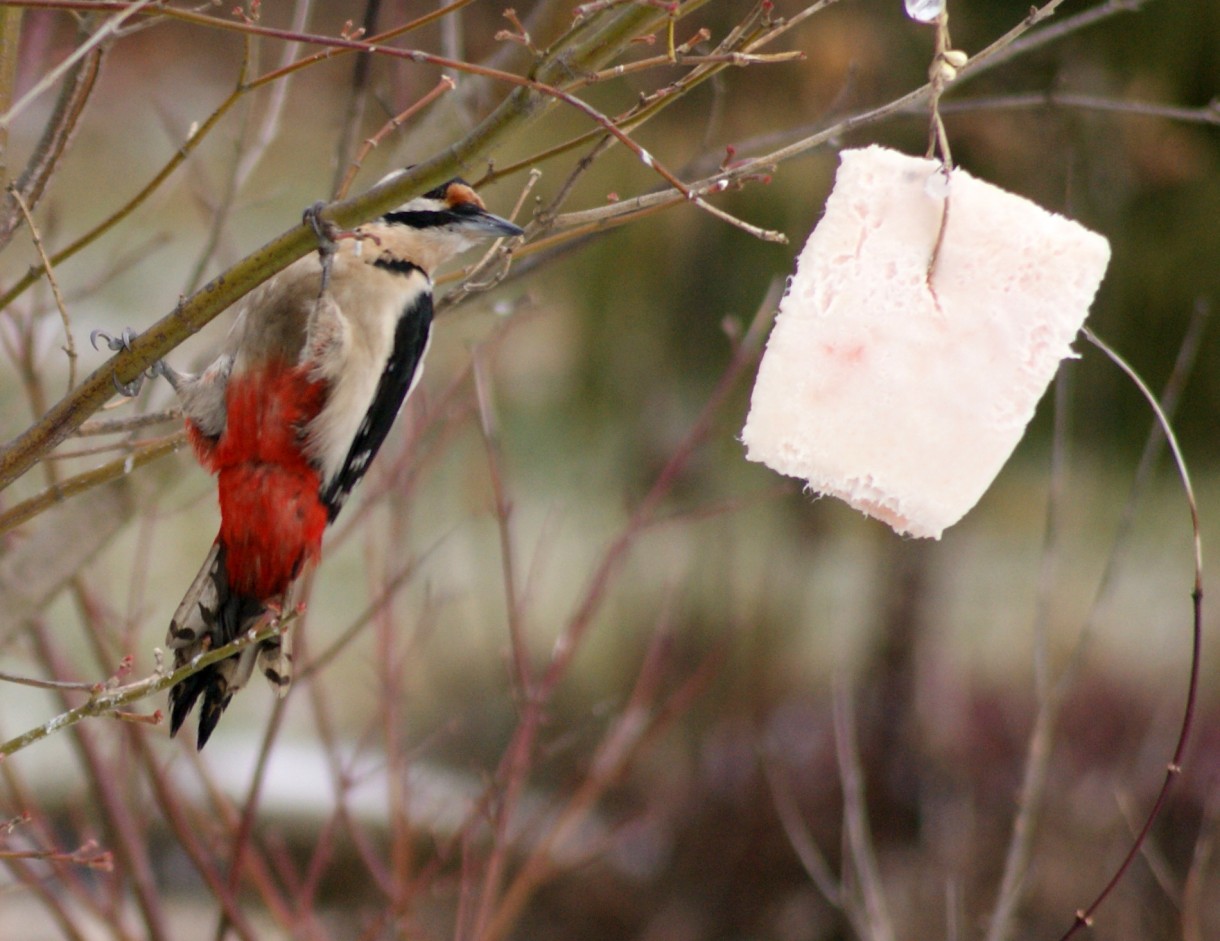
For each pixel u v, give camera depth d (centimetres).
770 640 1538
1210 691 1636
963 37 1174
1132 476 1314
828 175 1248
